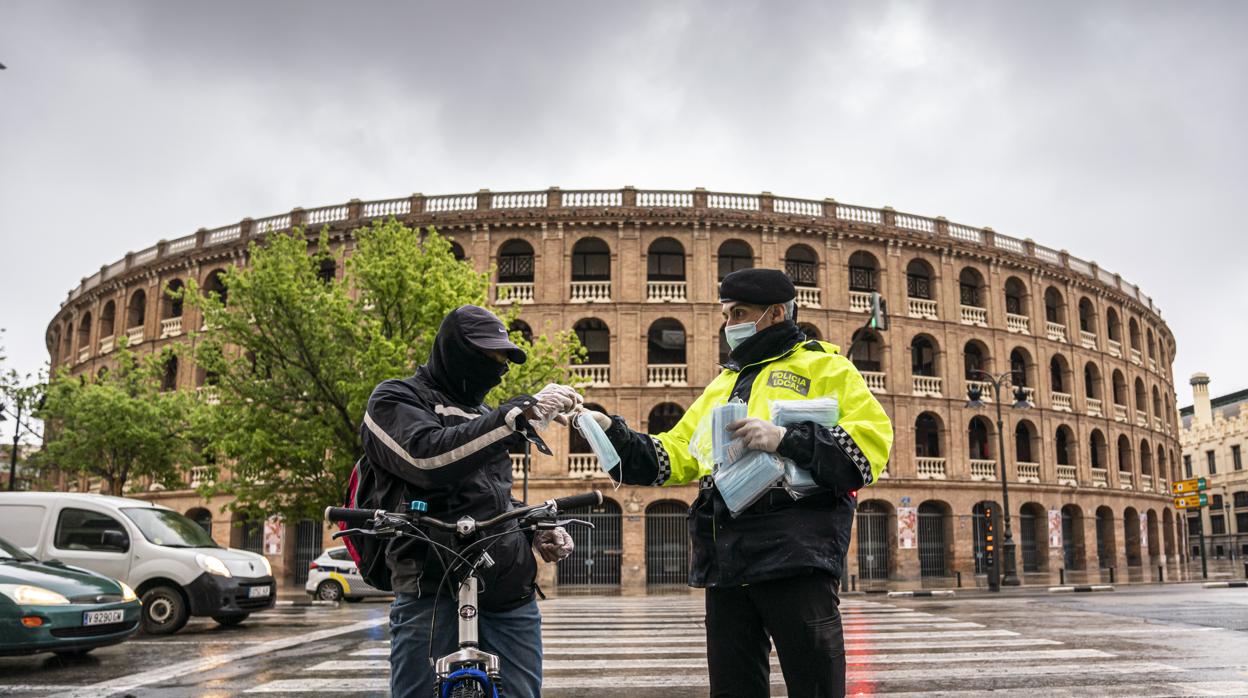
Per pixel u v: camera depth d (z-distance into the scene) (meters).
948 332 35.12
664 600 20.81
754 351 3.42
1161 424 45.72
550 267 32.62
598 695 7.07
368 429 3.12
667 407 32.94
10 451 35.50
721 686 3.29
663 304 32.34
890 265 34.59
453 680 2.74
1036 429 36.62
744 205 33.78
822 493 3.15
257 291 21.91
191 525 13.24
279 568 31.66
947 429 34.34
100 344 39.69
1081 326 41.59
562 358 24.59
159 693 7.13
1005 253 36.88
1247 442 62.69
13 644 8.11
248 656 9.44
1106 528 39.22
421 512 2.96
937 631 11.62
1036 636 10.87
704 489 3.32
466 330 3.20
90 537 12.16
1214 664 8.39
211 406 23.84
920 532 33.91
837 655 3.10
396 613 3.13
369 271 22.23
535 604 3.30
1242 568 41.97
